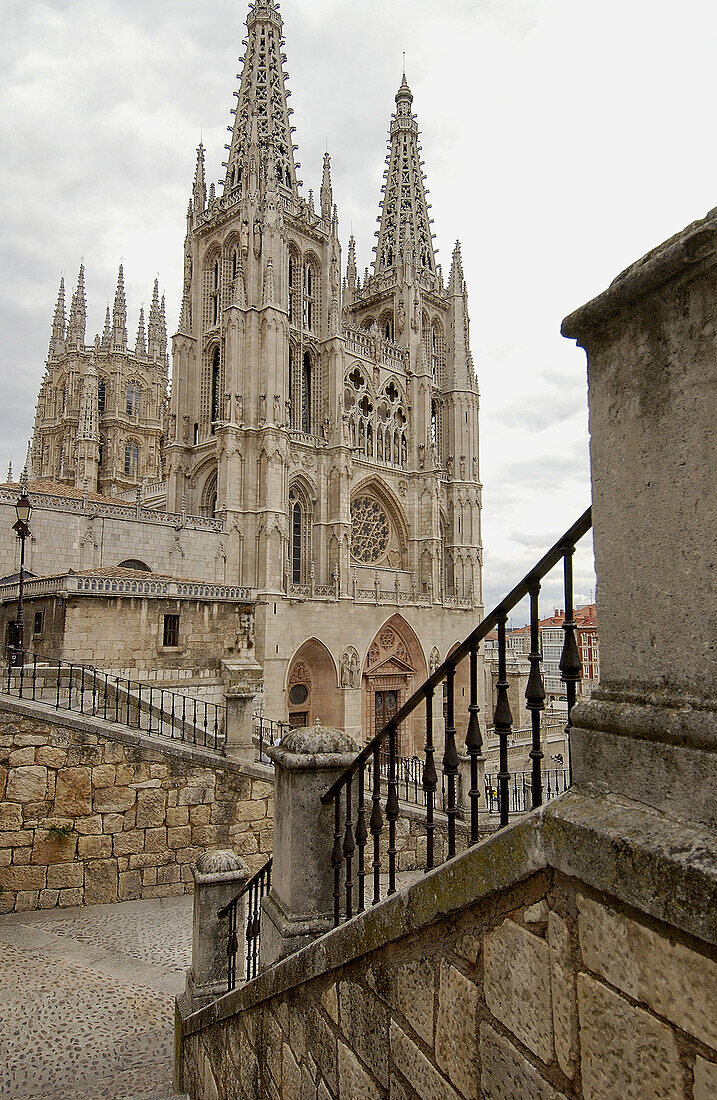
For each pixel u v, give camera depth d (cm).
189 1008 923
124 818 1616
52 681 2727
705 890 249
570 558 415
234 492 5622
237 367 5853
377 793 574
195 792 1691
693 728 280
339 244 6988
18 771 1534
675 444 307
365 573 6662
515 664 6362
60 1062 964
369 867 1700
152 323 10306
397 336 7831
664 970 274
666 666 308
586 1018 314
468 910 400
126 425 9588
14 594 3528
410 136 8981
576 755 355
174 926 1459
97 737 1605
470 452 7931
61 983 1174
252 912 881
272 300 5978
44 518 4406
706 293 292
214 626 3503
